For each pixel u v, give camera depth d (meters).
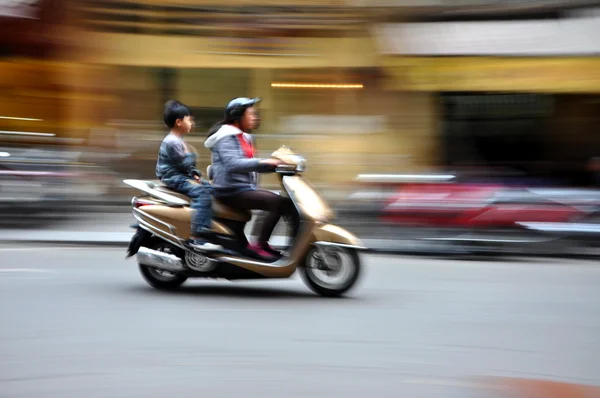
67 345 6.66
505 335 7.34
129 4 20.06
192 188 8.95
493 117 20.09
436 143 20.12
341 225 13.08
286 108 20.66
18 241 13.09
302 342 6.91
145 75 20.94
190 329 7.27
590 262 12.25
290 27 20.02
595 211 12.59
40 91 20.62
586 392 5.71
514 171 15.63
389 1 19.67
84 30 20.16
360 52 19.92
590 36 19.19
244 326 7.43
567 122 19.81
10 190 14.41
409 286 9.76
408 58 19.47
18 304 8.21
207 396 5.43
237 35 20.19
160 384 5.68
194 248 8.79
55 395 5.41
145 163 17.69
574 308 8.63
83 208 14.96
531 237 12.53
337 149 19.78
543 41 19.23
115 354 6.41
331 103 20.45
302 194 8.82
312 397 5.46
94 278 9.80
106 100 20.84
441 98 20.14
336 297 8.90
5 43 20.09
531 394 5.64
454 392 5.65
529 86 18.98
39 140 16.28
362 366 6.24
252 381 5.79
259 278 8.89
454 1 19.72
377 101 20.30
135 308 8.10
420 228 12.73
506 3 19.66
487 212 12.55
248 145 9.14
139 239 9.09
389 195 13.19
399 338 7.13
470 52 19.25
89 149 17.02
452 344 6.97
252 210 9.20
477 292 9.44
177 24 20.22
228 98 21.05
